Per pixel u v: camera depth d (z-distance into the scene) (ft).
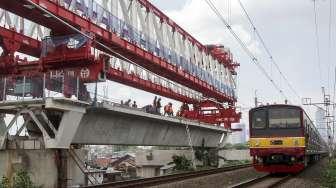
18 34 104.99
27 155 81.15
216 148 205.57
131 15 120.47
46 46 97.71
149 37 129.39
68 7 93.61
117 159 329.52
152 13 134.41
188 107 190.19
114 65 131.54
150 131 129.59
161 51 137.59
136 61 129.59
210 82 189.26
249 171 107.86
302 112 84.58
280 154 84.38
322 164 123.34
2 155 81.66
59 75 82.99
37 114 83.41
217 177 87.86
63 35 98.22
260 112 86.69
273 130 85.20
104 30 105.09
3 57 103.40
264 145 85.15
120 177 188.96
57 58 96.27
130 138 118.21
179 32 157.58
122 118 109.40
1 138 81.51
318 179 74.43
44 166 80.89
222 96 206.80
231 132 209.97
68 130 83.92
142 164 202.80
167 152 196.75
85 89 89.30
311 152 99.60
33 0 81.97
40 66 97.50
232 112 209.36
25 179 74.49
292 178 77.82
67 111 83.25
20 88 83.15
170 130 144.77
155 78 154.40
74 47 95.66
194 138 172.65
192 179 82.64
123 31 115.24
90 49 95.14
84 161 89.10
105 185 67.41
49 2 86.63
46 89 81.15
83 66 96.37
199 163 182.09
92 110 93.56
